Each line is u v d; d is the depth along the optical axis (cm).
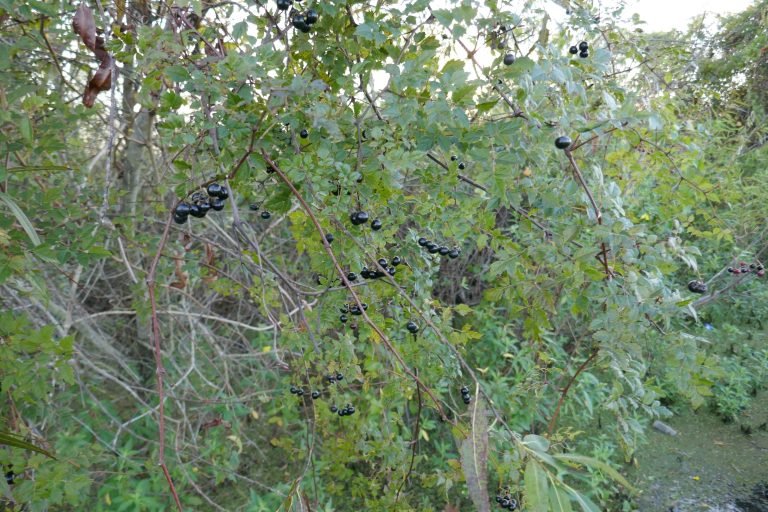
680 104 354
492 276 187
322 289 197
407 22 154
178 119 130
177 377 404
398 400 266
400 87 131
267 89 126
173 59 137
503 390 379
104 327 442
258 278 248
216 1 187
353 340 209
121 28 172
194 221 350
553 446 212
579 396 399
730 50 566
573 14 208
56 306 314
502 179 140
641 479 418
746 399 500
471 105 133
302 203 135
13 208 145
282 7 145
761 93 612
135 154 339
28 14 153
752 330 600
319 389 267
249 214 402
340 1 141
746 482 413
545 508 94
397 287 168
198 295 452
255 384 404
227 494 379
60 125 186
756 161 575
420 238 198
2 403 185
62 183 228
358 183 145
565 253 163
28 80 208
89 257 168
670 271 160
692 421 488
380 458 289
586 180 186
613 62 249
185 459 356
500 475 163
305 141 153
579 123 154
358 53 154
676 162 213
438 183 172
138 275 291
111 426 378
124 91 327
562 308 350
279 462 413
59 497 171
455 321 476
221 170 140
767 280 575
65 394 234
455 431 146
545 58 158
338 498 372
